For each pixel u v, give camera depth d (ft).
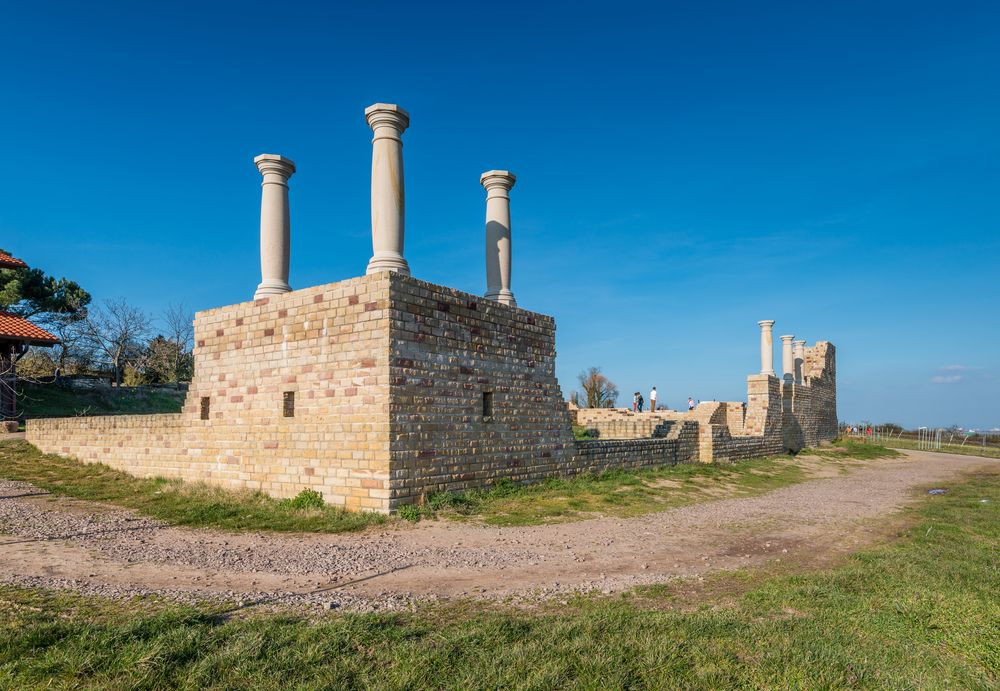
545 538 35.86
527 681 15.26
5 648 16.43
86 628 18.08
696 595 24.45
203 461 51.80
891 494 62.28
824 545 35.76
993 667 17.38
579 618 20.42
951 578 25.98
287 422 46.09
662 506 49.47
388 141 45.60
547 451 54.95
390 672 15.76
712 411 119.55
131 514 41.98
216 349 52.03
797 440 117.39
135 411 115.75
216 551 31.07
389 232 44.88
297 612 20.99
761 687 15.52
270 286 50.08
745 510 49.06
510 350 52.03
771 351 109.81
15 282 105.09
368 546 32.63
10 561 28.19
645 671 16.07
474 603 22.70
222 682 15.11
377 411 41.04
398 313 41.93
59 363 132.46
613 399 226.99
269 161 51.37
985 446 166.81
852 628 20.24
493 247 55.77
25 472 58.65
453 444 45.32
